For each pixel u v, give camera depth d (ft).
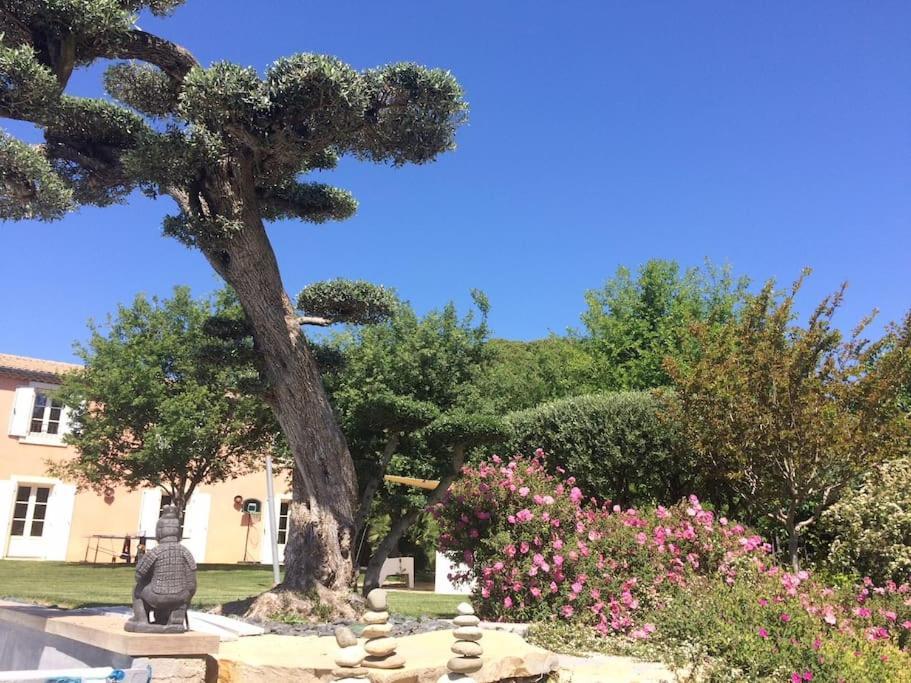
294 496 25.36
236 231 24.36
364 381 47.42
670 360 37.99
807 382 32.91
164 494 72.69
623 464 39.42
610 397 42.22
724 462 36.01
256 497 82.69
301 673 13.47
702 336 40.52
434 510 27.81
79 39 22.33
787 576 22.90
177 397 60.23
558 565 23.39
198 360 26.96
